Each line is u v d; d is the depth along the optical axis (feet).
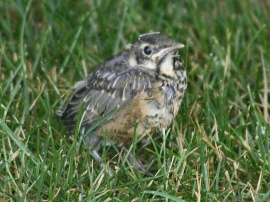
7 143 38.17
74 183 35.37
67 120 39.19
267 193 34.01
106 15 48.65
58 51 45.68
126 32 48.52
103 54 46.03
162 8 50.75
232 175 35.42
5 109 39.11
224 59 44.78
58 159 36.78
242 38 47.96
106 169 35.22
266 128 37.93
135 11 49.08
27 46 46.96
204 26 47.96
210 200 34.24
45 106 40.22
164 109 36.96
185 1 51.26
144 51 37.42
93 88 38.58
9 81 40.52
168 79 36.88
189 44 46.93
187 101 41.50
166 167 36.60
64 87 43.32
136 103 36.70
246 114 40.91
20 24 47.78
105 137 36.88
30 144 38.96
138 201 34.06
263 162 35.47
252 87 44.04
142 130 37.17
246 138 37.96
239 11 50.67
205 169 34.78
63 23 47.88
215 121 38.09
